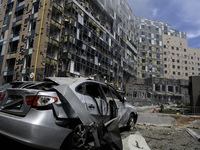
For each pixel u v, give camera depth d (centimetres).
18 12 2575
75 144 243
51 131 218
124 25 4350
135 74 4991
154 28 6856
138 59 6141
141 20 6694
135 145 302
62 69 2159
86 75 2580
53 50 2144
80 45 2461
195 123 578
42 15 2111
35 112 223
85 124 235
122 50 4084
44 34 2028
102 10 3325
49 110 229
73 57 2294
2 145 282
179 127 575
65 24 2311
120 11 4162
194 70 7206
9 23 2641
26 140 205
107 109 342
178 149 315
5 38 2605
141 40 6444
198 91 1609
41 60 1947
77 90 289
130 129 486
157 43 6738
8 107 263
